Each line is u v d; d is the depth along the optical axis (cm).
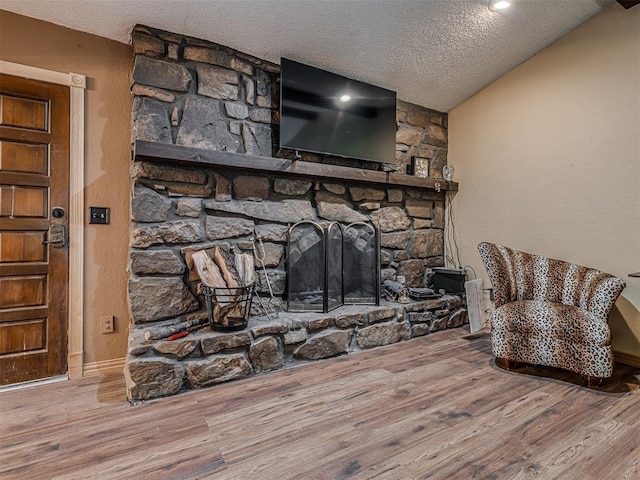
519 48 303
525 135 322
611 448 153
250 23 236
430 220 379
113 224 238
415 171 364
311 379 224
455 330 335
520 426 170
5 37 206
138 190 220
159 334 202
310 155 299
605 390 211
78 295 227
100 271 234
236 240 257
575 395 203
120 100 239
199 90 242
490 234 350
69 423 173
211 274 225
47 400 196
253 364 228
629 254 258
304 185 292
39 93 215
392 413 182
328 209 303
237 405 190
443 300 332
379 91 327
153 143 214
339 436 162
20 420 175
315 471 139
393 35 268
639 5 252
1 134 205
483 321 333
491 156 350
